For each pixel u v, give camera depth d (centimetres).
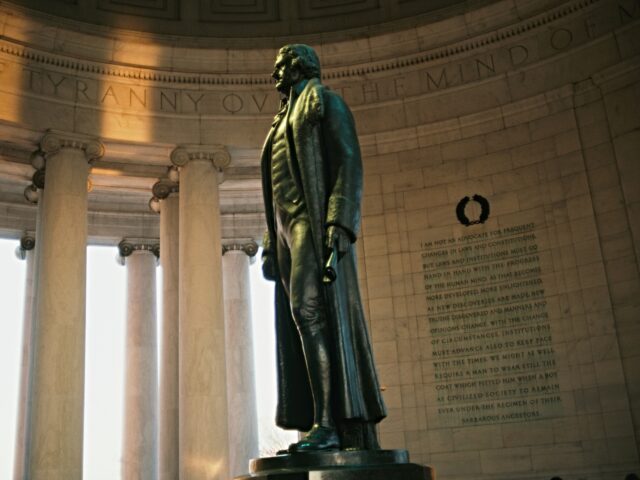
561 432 2041
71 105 2314
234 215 3369
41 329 2109
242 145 2445
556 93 2236
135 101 2402
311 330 730
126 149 2423
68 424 2034
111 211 3284
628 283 2034
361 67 2470
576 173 2172
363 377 741
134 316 3216
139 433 3075
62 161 2262
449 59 2414
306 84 852
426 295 2272
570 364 2070
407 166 2377
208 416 2148
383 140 2405
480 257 2245
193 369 2192
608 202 2108
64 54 2333
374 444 733
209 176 2392
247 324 3278
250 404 3177
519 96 2298
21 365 3053
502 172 2278
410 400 2202
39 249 2250
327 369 724
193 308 2248
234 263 3338
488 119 2325
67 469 1998
